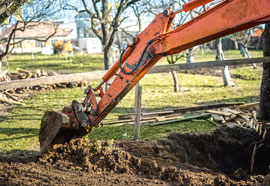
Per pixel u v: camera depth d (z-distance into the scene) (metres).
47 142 6.32
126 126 9.67
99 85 5.92
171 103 13.76
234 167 8.76
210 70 26.56
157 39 4.77
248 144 9.01
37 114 11.95
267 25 9.86
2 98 14.04
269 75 9.92
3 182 4.77
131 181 5.27
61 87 18.02
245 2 3.60
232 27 3.78
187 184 5.23
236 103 11.60
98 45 50.47
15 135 9.02
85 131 6.46
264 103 10.06
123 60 5.46
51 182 4.95
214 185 5.21
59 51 47.62
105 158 6.02
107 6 14.83
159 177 5.64
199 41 4.30
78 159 6.14
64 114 6.11
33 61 35.81
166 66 8.30
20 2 8.00
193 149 8.44
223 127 9.53
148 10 15.37
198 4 4.25
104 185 4.98
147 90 17.52
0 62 18.00
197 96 15.47
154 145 7.62
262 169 8.88
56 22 15.87
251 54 36.53
